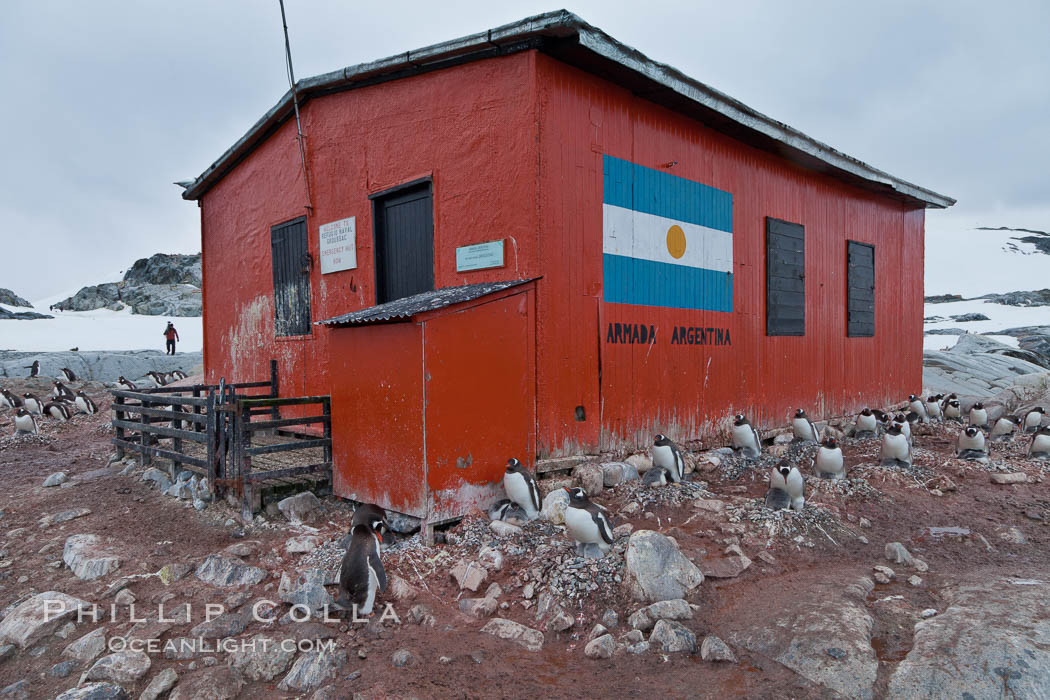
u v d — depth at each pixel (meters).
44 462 9.51
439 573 5.11
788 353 10.34
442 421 5.65
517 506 5.81
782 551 5.52
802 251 10.62
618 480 6.89
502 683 3.77
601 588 4.66
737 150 9.23
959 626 4.08
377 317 5.74
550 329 6.58
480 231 6.81
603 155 7.14
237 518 6.19
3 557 5.74
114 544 5.77
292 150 9.09
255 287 10.22
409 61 7.05
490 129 6.68
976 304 77.31
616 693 3.68
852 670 3.71
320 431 8.65
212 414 6.62
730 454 8.38
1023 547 5.85
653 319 7.88
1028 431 11.36
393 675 3.81
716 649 3.98
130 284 67.94
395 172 7.62
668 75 7.23
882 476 7.74
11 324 43.50
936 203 13.77
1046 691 3.46
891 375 13.39
